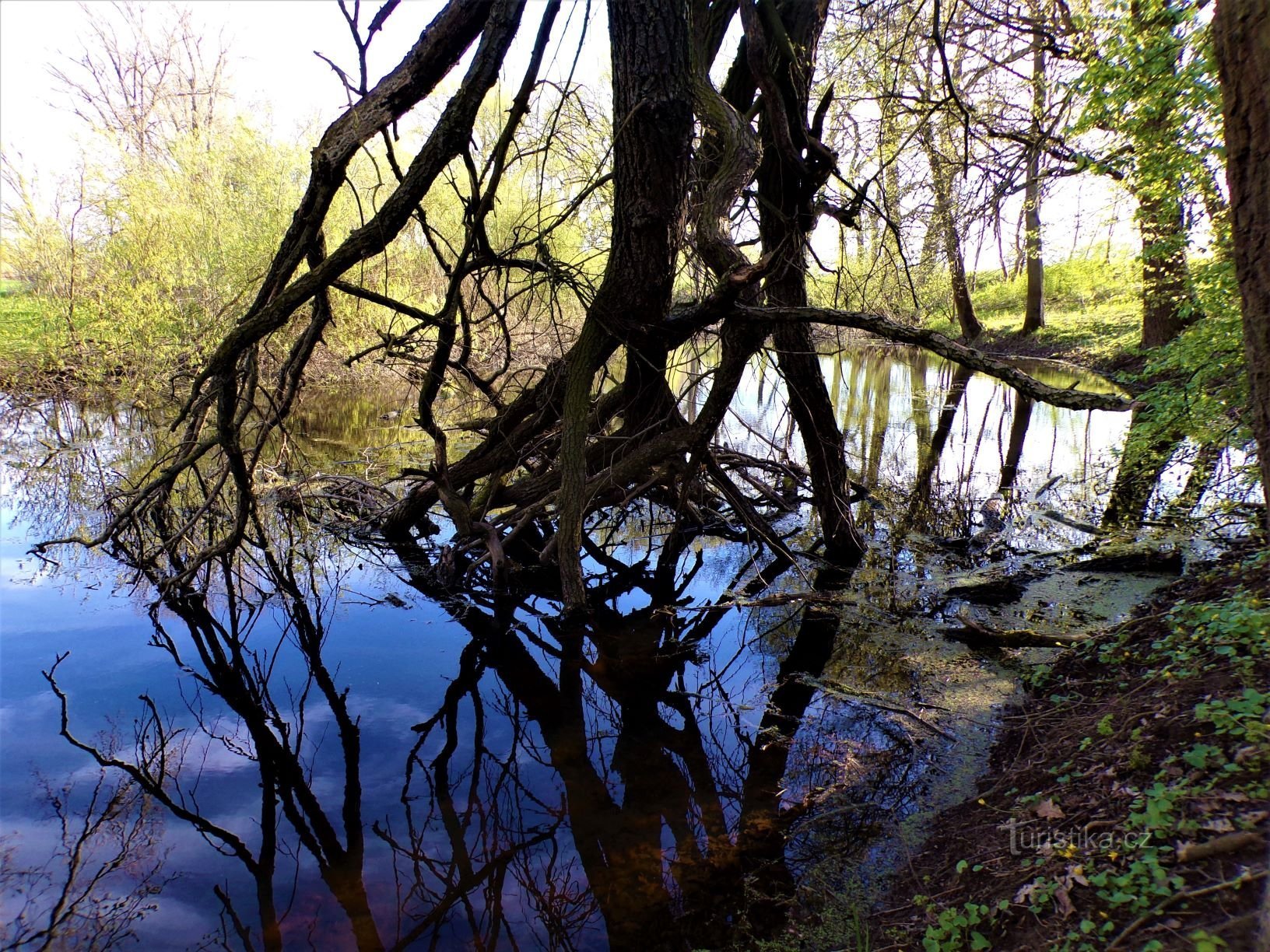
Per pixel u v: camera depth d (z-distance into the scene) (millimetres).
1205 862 2229
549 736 4895
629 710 5191
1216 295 5402
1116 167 6398
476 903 3408
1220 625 3377
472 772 4500
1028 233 9945
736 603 6223
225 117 17047
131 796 4242
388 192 16750
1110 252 9266
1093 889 2393
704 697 5301
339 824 4016
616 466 6746
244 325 5660
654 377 6875
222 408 6141
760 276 4934
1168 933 2078
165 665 5828
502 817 4059
